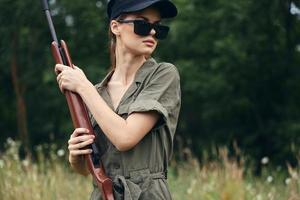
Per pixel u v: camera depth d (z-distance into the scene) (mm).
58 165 8484
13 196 6973
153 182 3188
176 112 3285
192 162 9195
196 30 15273
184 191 7758
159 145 3236
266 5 14148
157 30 3295
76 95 3258
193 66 15367
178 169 9188
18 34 15742
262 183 8484
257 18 14352
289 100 15453
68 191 7496
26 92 17484
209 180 7812
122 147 3113
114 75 3422
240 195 6941
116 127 3109
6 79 18141
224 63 14992
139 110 3129
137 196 3143
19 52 16406
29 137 17672
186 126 17250
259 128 15383
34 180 7402
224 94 15586
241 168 8031
